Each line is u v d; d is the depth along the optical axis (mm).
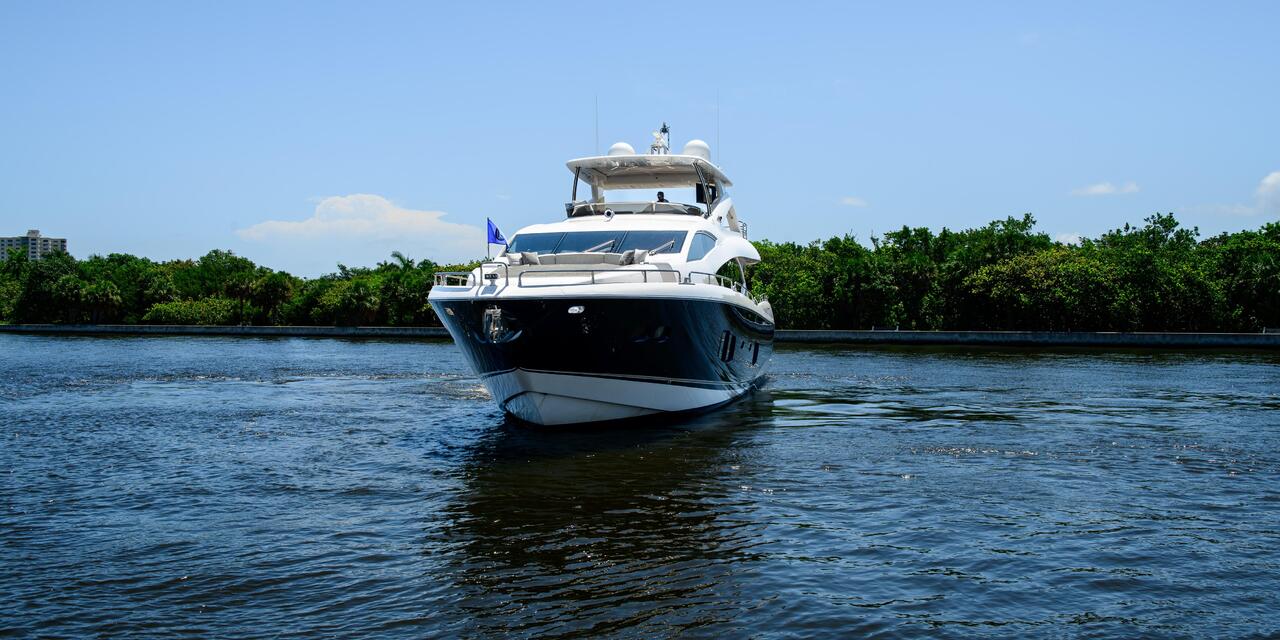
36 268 92812
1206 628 7105
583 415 16281
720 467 13055
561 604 7613
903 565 8570
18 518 10383
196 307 87688
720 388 19453
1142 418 18547
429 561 8727
